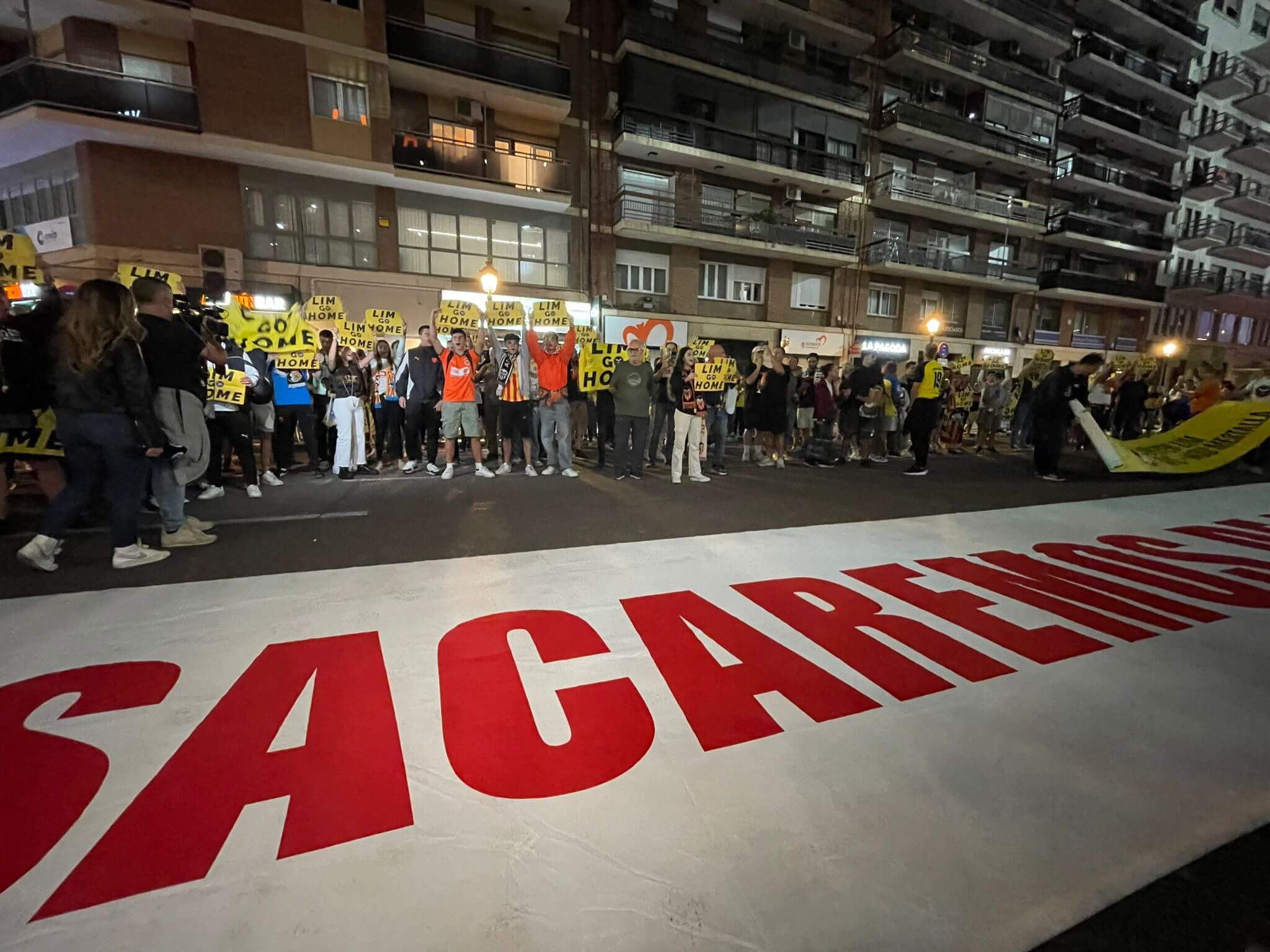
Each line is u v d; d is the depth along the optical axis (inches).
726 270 752.3
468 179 583.8
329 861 57.6
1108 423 487.2
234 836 60.1
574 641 106.4
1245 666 104.3
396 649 101.8
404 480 272.7
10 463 214.1
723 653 103.8
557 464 311.6
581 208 666.2
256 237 530.0
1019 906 54.4
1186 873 58.9
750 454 389.4
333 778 69.3
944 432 469.7
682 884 56.0
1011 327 968.9
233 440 225.8
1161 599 136.9
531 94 603.5
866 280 828.6
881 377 375.9
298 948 48.7
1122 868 59.3
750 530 188.4
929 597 133.3
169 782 67.6
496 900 53.9
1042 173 930.7
